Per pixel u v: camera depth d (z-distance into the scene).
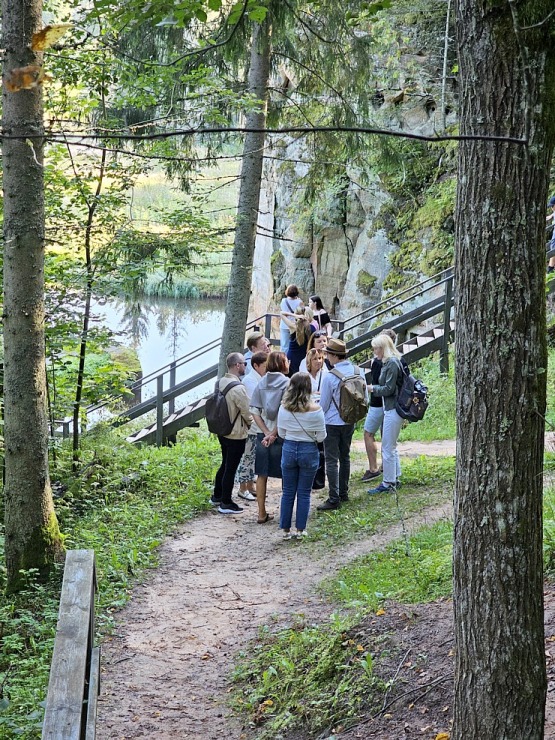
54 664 3.80
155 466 11.92
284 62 13.38
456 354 3.51
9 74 2.19
